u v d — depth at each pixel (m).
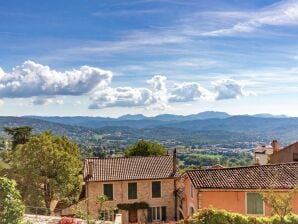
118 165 49.53
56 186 44.06
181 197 44.88
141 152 75.06
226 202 32.59
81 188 48.28
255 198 32.28
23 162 44.22
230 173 34.62
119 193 47.12
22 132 77.94
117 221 24.97
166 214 48.03
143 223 44.62
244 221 25.81
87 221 22.88
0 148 73.25
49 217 24.84
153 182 48.00
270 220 25.88
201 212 26.34
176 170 49.00
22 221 15.32
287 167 35.25
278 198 25.28
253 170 34.94
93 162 49.84
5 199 14.47
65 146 52.88
